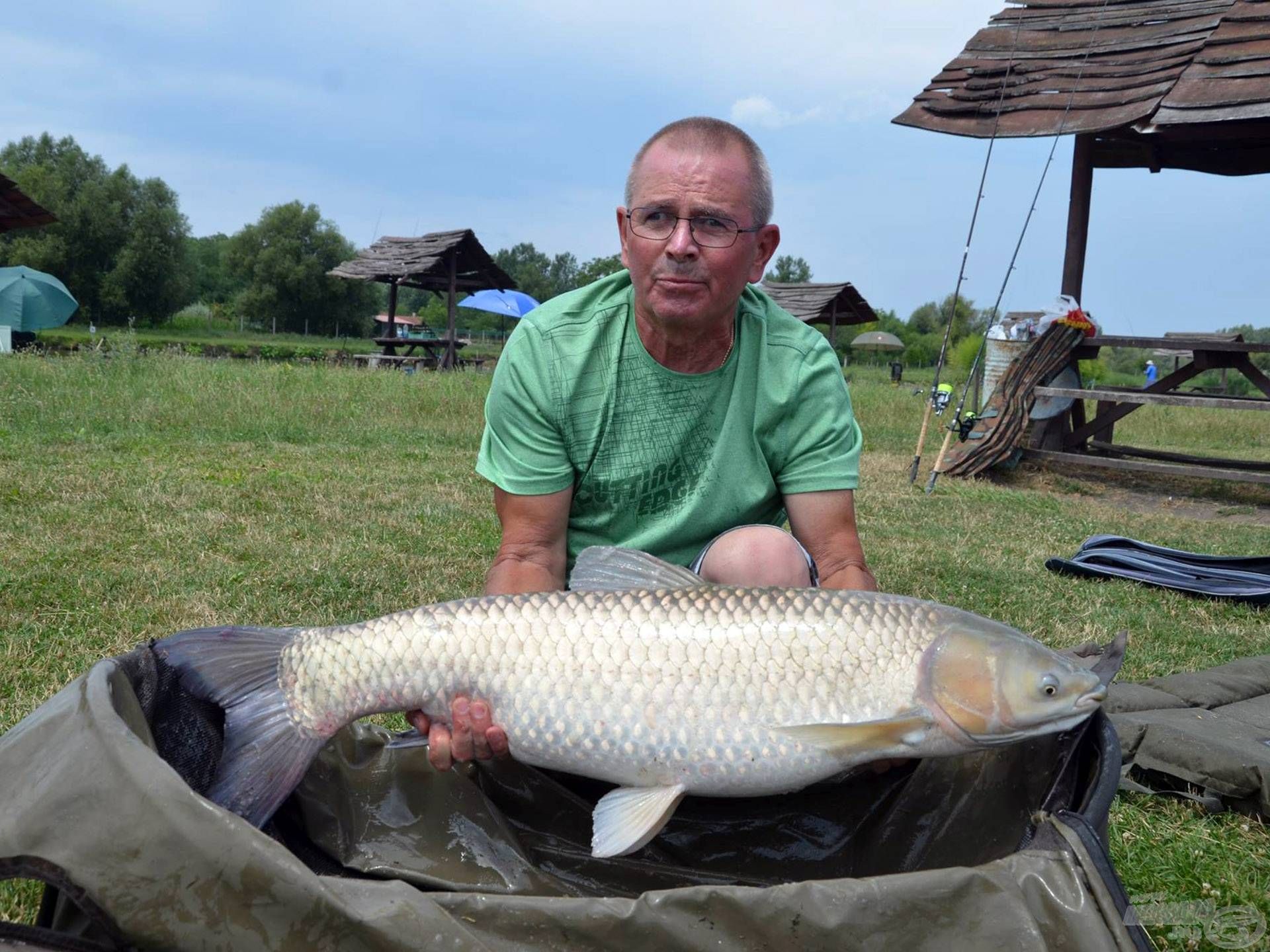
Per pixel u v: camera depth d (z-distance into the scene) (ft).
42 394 36.37
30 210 58.08
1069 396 34.91
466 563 17.89
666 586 7.83
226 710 7.06
